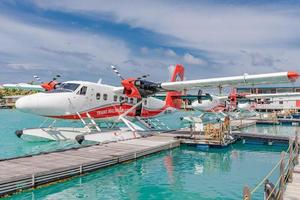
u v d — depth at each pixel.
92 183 10.70
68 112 19.19
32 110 17.83
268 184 7.64
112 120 22.20
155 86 21.05
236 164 14.73
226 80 19.28
